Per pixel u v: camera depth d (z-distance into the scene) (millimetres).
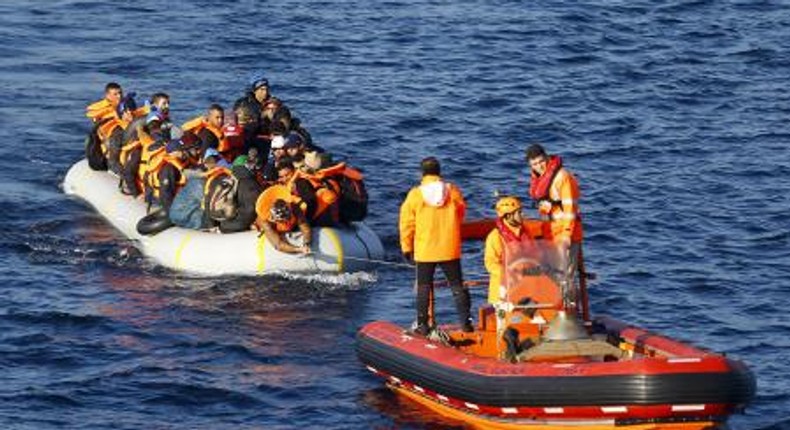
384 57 73062
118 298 43219
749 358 39000
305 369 38188
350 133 60750
